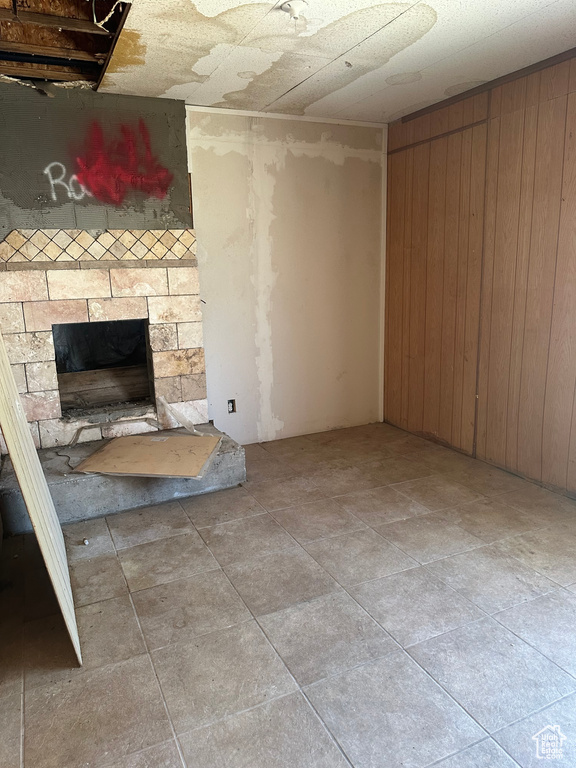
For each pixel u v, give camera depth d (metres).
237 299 3.84
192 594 2.22
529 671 1.76
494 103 3.18
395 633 1.96
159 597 2.20
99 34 2.51
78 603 2.17
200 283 3.70
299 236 3.98
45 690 1.73
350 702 1.65
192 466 2.93
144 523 2.85
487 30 2.42
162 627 2.02
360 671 1.78
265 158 3.74
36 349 3.09
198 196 3.58
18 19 2.16
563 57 2.74
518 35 2.49
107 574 2.37
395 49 2.61
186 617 2.08
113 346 3.64
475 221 3.45
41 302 3.06
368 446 4.02
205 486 3.21
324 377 4.31
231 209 3.70
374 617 2.05
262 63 2.73
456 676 1.75
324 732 1.55
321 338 4.23
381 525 2.78
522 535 2.65
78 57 2.63
